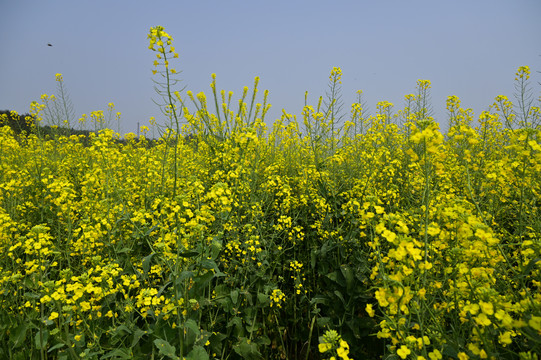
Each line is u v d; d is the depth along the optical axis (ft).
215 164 14.73
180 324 5.95
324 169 13.46
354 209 9.61
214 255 6.66
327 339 4.39
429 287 5.62
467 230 4.84
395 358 5.31
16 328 6.59
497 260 5.47
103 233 8.70
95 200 10.61
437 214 6.47
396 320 4.48
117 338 6.56
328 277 8.63
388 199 10.95
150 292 6.35
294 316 9.38
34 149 20.02
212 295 8.36
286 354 8.87
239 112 16.81
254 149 14.52
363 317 8.52
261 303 8.39
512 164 7.07
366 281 8.11
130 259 8.81
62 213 10.09
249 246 8.92
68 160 16.88
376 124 20.39
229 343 8.21
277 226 10.05
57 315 5.78
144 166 14.90
